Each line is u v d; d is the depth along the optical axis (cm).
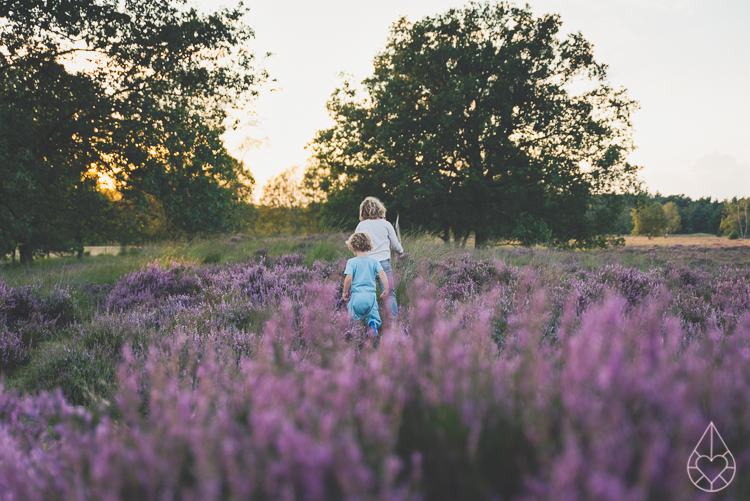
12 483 129
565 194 2338
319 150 2542
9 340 409
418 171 2289
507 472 119
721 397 127
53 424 217
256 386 168
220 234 1595
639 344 163
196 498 110
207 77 1472
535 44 2267
